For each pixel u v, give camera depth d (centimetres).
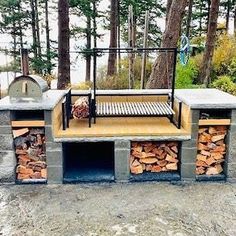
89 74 1406
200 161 384
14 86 349
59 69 834
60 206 315
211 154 383
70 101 426
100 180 372
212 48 884
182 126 391
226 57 945
